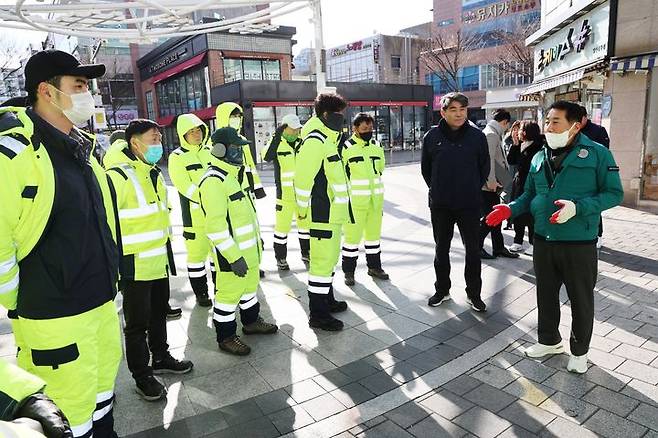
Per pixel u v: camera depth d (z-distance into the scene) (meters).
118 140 3.60
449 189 4.49
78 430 2.19
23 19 7.18
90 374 2.22
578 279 3.30
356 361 3.72
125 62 36.19
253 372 3.61
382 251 7.02
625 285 5.00
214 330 4.45
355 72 50.66
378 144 5.80
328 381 3.45
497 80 40.91
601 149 3.29
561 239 3.32
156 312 3.60
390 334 4.19
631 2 8.80
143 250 3.26
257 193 6.53
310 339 4.16
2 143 1.95
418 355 3.79
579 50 11.18
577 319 3.34
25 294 2.10
